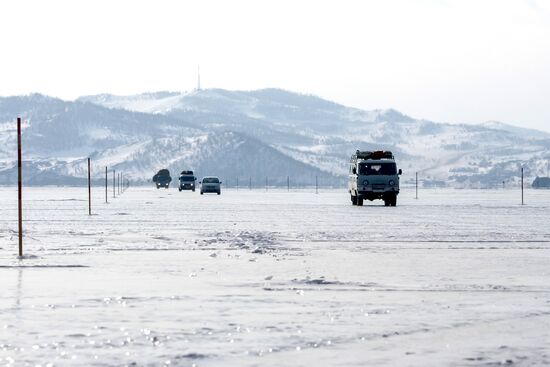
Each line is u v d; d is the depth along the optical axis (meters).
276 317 21.16
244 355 16.52
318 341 17.94
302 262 36.69
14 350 16.91
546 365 15.66
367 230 61.03
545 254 41.25
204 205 120.19
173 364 15.67
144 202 134.75
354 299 24.55
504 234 56.97
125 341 17.89
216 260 37.62
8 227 64.75
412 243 48.59
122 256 39.78
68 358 16.14
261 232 58.34
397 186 114.12
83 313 21.75
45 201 140.25
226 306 23.08
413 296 25.33
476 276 31.09
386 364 15.74
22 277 30.55
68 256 39.69
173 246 46.00
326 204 125.81
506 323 20.25
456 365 15.66
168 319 20.80
